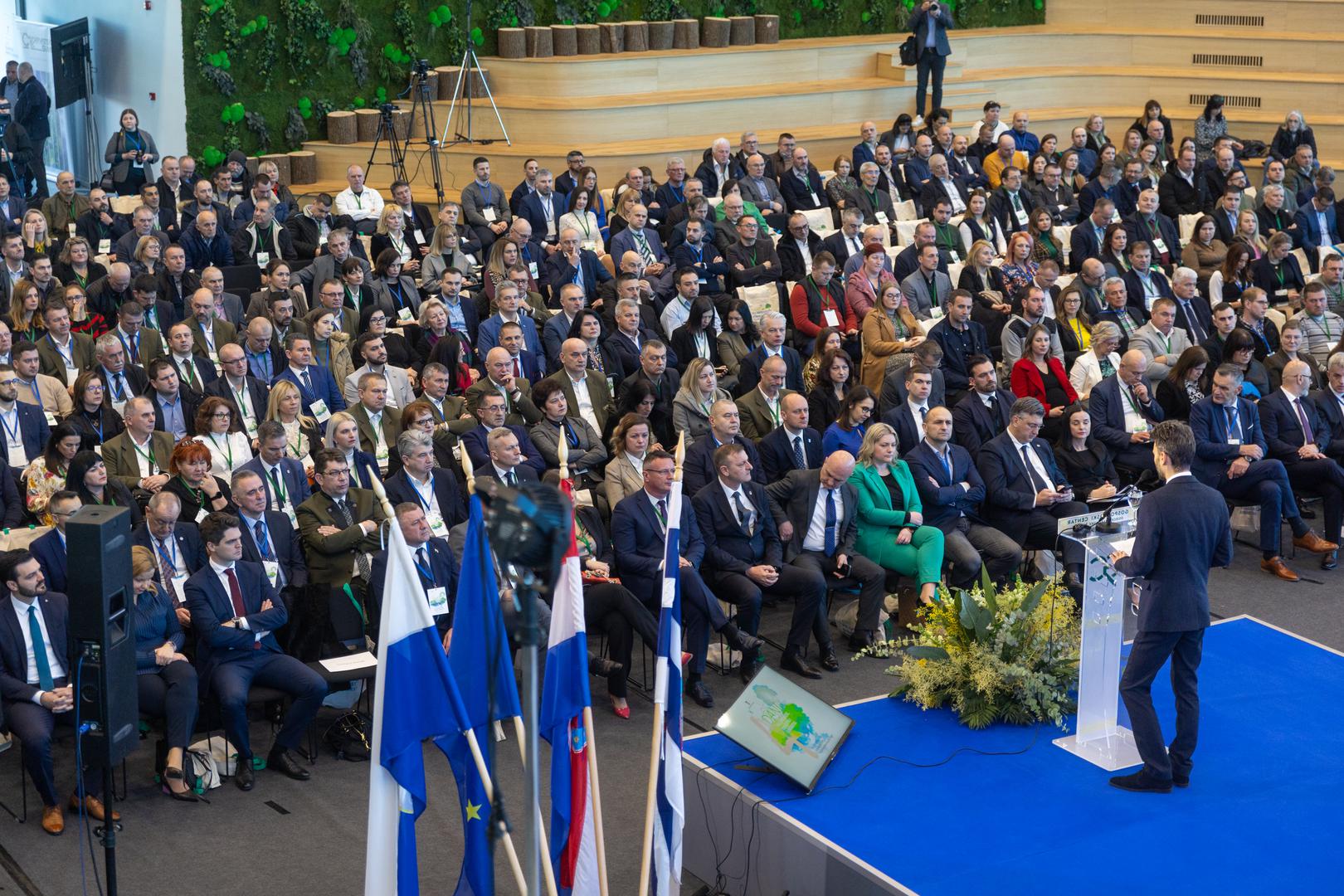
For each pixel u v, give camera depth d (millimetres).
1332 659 7457
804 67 18672
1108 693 6512
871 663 8047
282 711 7008
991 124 17234
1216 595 9008
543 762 6586
